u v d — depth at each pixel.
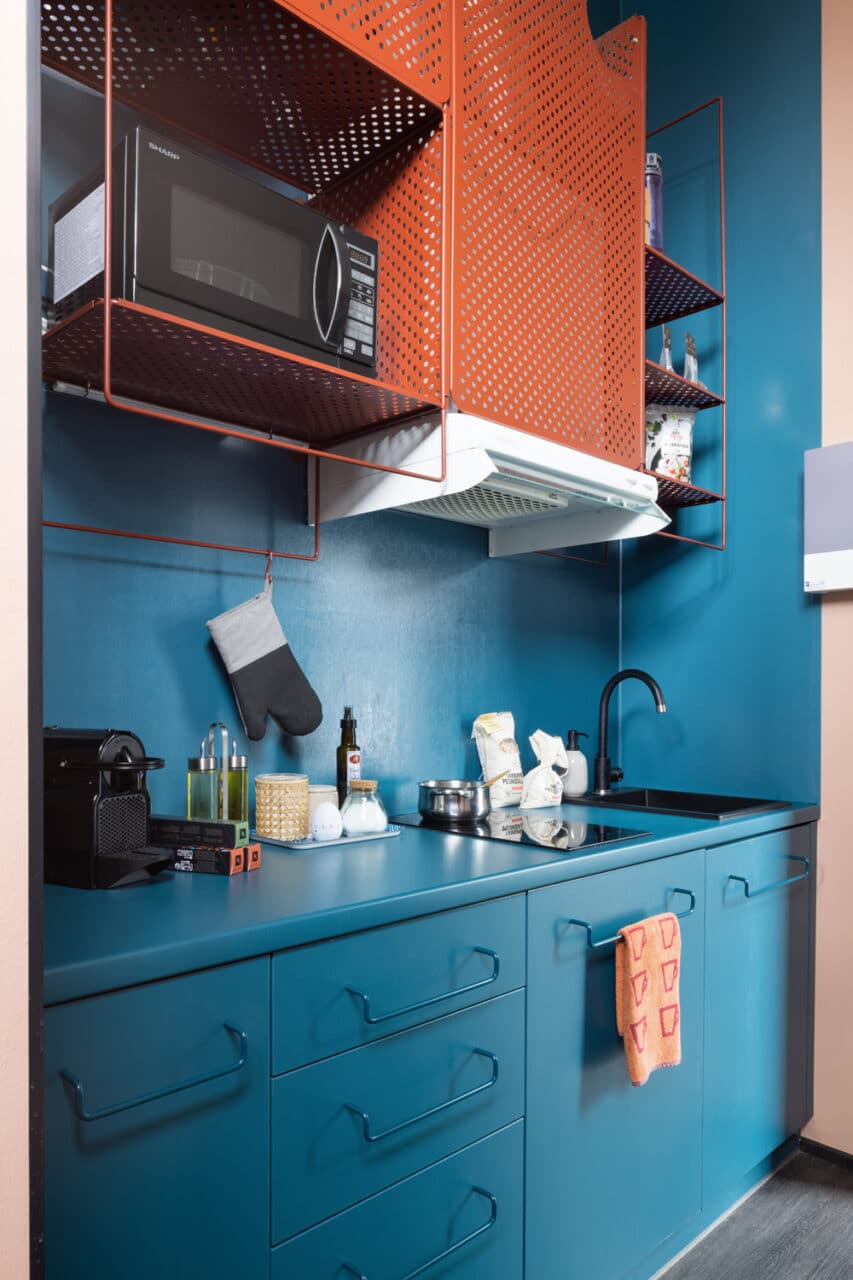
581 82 1.91
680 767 2.62
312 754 1.80
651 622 2.71
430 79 1.49
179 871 1.33
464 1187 1.28
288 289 1.31
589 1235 1.54
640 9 2.79
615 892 1.60
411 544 2.05
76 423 1.42
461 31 1.57
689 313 2.51
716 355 2.57
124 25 1.26
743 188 2.51
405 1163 1.18
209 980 0.95
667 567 2.68
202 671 1.59
